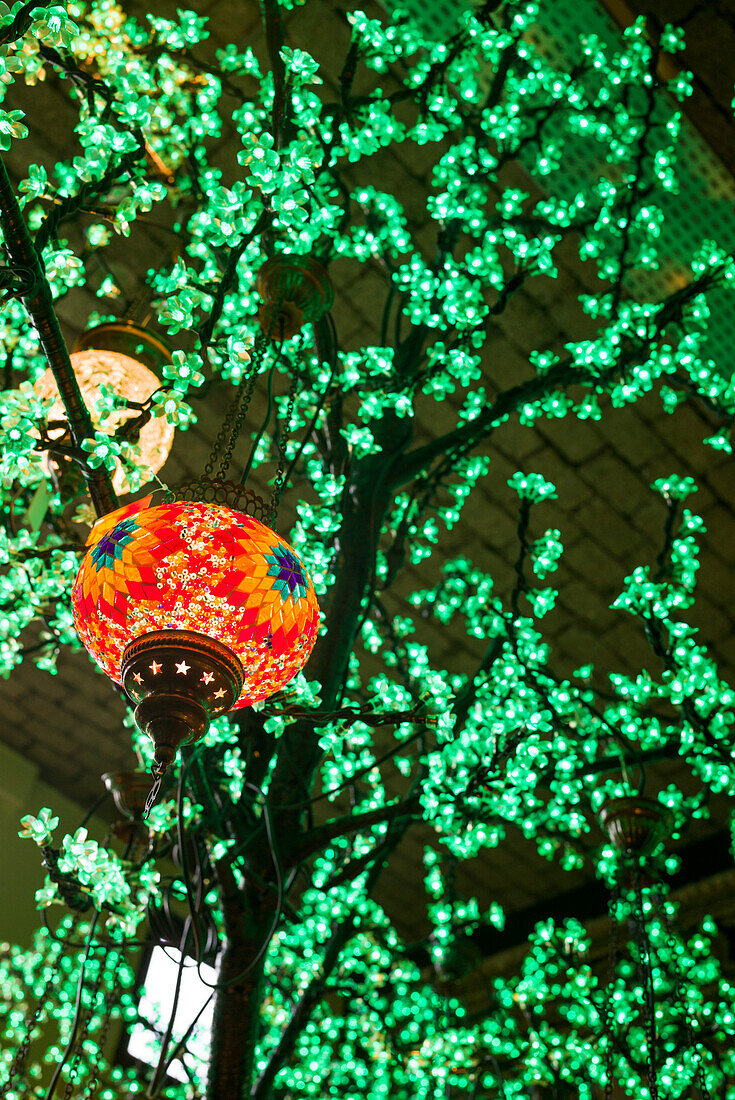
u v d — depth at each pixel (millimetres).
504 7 3738
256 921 2715
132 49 3070
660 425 5570
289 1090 3551
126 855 3367
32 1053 5438
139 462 2697
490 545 6062
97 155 2141
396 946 3934
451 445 3434
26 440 1984
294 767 2854
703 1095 3262
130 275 4977
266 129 3035
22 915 6180
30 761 6953
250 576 1604
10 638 2988
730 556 5895
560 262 5051
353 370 3027
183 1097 4434
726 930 6082
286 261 2719
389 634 3643
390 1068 4367
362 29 3146
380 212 3738
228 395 5391
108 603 1607
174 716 1553
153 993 6082
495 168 3445
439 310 3510
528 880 7445
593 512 5914
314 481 3143
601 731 3377
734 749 3148
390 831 3271
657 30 3859
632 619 6172
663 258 4648
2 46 1731
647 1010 2895
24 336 3145
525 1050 4059
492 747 3051
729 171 4223
